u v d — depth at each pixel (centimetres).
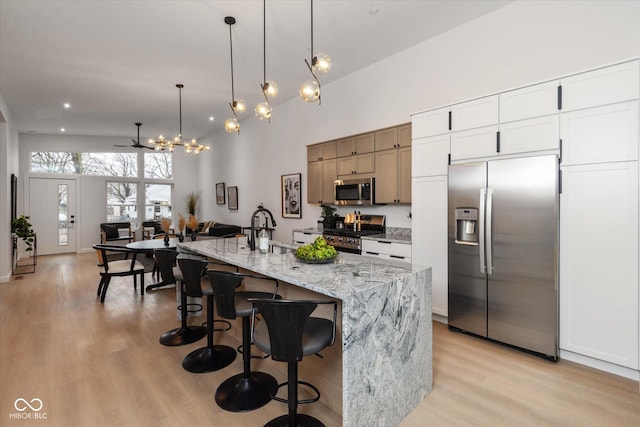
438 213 342
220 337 316
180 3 313
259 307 161
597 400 212
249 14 334
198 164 1006
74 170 866
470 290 310
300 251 240
